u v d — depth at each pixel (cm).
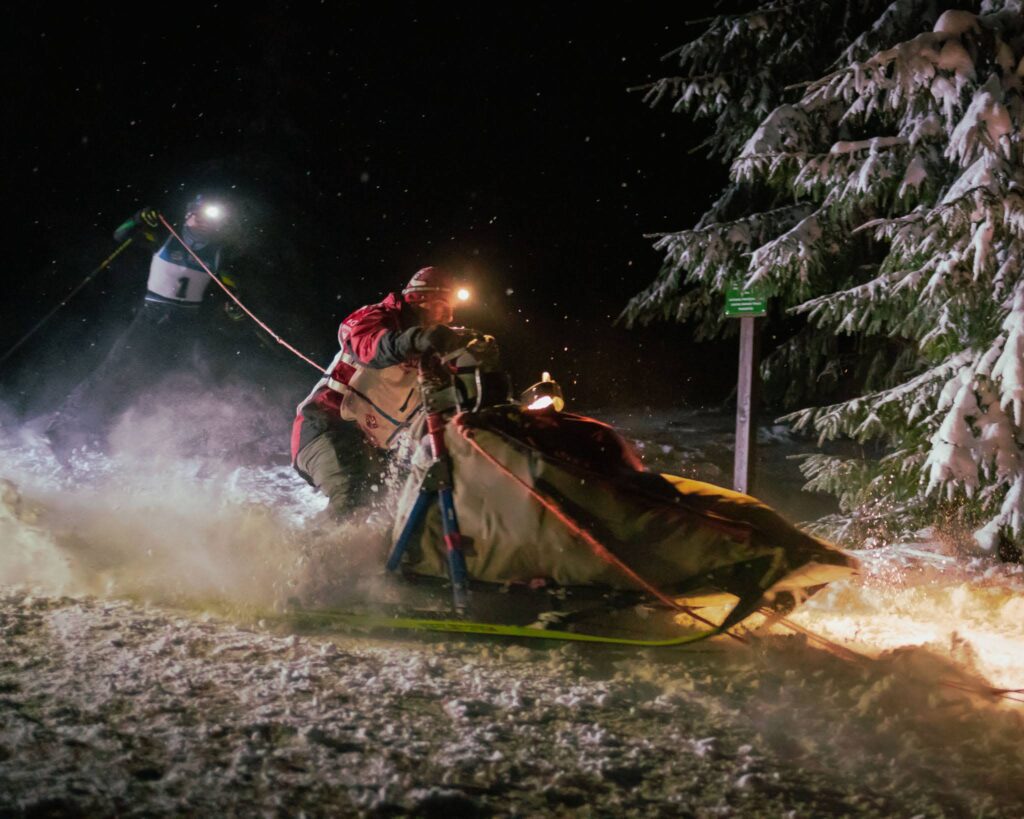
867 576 685
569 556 455
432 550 484
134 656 423
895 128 883
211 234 995
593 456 464
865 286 776
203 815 295
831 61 971
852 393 1067
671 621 499
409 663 434
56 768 316
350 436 562
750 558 439
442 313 554
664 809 317
